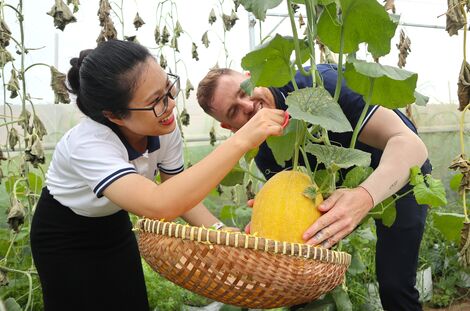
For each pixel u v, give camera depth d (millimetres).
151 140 1619
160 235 1134
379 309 2883
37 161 2549
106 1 2936
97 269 1665
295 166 1349
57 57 4188
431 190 1460
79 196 1540
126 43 1392
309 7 1278
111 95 1334
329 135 1824
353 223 1261
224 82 1938
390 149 1517
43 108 4090
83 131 1460
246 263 1051
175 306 2908
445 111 5328
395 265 1965
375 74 1273
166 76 1424
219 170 1218
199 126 4664
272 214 1228
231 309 1621
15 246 3082
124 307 1745
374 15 1254
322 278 1110
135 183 1303
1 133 3967
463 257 1566
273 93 1869
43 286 1683
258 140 1220
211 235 1049
